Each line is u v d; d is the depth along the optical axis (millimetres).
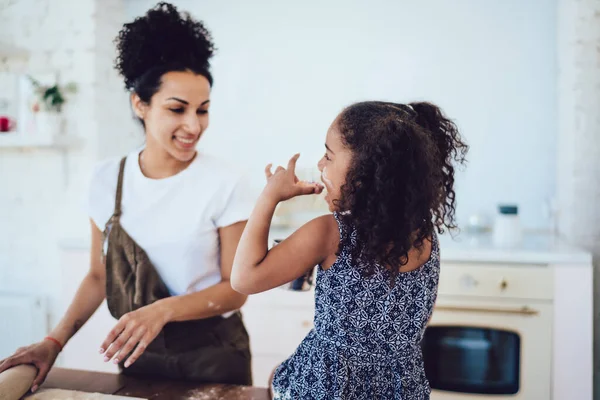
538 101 2385
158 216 1237
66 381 1154
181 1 2688
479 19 2414
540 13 2359
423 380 897
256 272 858
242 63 2656
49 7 2459
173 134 1188
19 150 2559
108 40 2514
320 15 2562
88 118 2434
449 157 954
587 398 1899
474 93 2439
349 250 843
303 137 2613
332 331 853
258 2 2619
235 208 1226
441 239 2223
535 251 1913
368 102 897
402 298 852
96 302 1320
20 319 2555
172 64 1161
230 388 1112
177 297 1161
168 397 1066
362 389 846
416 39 2477
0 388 977
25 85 2451
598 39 2064
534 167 2406
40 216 2562
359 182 818
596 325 2135
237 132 2686
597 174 2094
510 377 1948
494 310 1933
